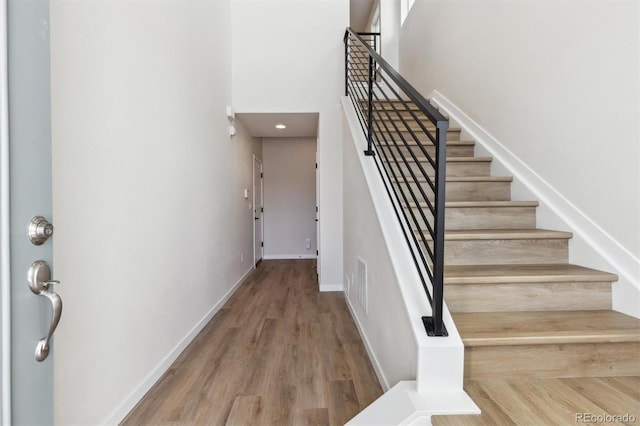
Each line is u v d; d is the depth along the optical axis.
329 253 3.62
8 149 0.66
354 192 2.54
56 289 1.07
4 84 0.65
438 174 1.06
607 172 1.46
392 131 2.84
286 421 1.39
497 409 0.99
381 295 1.65
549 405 1.01
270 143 6.00
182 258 2.11
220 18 3.07
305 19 3.60
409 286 1.30
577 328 1.22
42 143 0.75
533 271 1.51
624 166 1.38
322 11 3.61
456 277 1.40
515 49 2.15
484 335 1.18
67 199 1.12
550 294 1.43
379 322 1.70
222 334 2.37
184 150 2.17
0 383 0.64
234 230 3.62
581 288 1.42
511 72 2.20
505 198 2.16
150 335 1.68
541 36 1.90
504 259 1.68
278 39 3.59
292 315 2.80
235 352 2.06
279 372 1.80
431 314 1.18
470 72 2.77
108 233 1.34
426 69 3.84
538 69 1.93
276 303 3.16
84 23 1.21
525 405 1.01
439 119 1.06
